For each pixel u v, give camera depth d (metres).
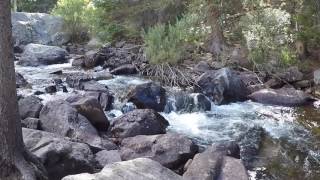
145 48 13.57
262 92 10.83
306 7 12.71
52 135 6.38
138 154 6.62
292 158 7.23
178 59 12.83
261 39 12.51
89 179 4.71
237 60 13.00
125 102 9.73
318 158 7.23
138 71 13.04
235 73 11.81
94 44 17.58
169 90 11.06
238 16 13.90
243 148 7.64
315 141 8.01
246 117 9.52
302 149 7.62
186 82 11.69
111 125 8.05
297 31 12.59
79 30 19.12
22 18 18.69
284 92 10.74
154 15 17.06
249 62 12.73
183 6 16.45
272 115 9.64
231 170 5.94
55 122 7.39
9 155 5.09
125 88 10.99
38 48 15.03
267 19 12.55
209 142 7.86
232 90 10.72
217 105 10.48
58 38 18.78
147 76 12.67
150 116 8.01
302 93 10.63
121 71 12.98
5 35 5.04
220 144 7.02
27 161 5.29
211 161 6.10
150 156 6.55
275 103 10.53
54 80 11.59
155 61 12.62
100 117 8.03
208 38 14.23
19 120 5.27
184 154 6.57
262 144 7.86
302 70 12.24
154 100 9.76
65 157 5.86
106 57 14.36
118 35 17.53
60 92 10.46
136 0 17.22
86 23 18.84
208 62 13.12
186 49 13.73
